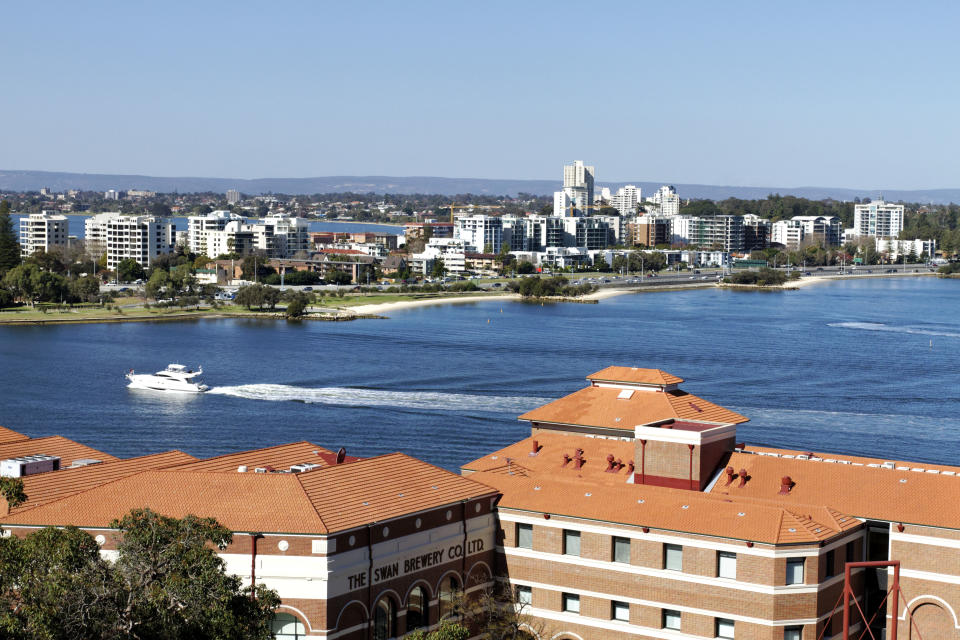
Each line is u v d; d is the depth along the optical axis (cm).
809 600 10219
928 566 10662
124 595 7906
